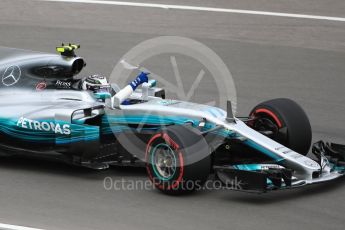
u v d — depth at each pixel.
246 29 58.91
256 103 46.94
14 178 35.09
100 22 60.00
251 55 54.59
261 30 58.69
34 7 62.50
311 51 55.38
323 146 35.53
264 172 31.67
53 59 37.41
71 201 32.47
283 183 32.50
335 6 62.94
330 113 45.50
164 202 32.31
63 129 35.00
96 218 30.80
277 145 33.81
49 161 37.53
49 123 35.38
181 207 31.81
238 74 51.50
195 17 60.97
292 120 35.50
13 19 60.22
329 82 50.50
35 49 54.84
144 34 57.88
